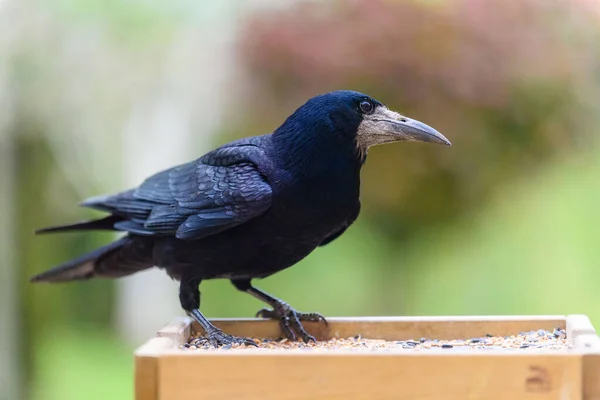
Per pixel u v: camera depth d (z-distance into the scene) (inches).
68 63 575.8
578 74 442.9
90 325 716.7
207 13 557.9
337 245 671.8
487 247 601.0
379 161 433.1
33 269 642.2
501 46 426.6
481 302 647.8
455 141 425.4
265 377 207.6
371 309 589.9
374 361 206.7
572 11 438.3
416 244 482.9
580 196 629.9
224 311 683.4
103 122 607.5
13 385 603.8
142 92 591.2
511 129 433.4
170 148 617.3
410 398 206.1
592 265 664.4
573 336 255.9
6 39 563.8
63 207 645.9
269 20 451.5
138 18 571.5
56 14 568.7
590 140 475.2
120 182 640.4
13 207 596.1
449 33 423.2
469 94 421.1
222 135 548.4
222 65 519.8
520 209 589.9
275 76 448.5
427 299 625.3
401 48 422.9
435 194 444.1
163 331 270.4
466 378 205.8
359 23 431.8
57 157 623.8
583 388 204.7
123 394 625.9
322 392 207.0
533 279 666.2
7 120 575.8
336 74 431.5
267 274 325.1
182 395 208.4
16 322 604.7
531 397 204.7
